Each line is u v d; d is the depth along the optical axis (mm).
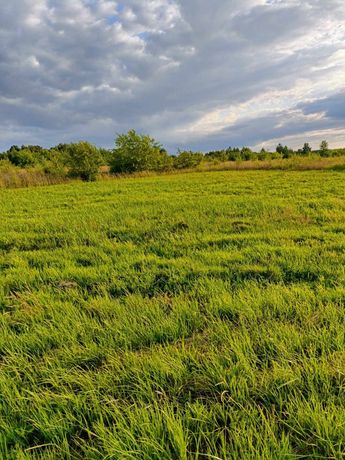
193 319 3299
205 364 2477
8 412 2172
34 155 53812
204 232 7363
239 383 2209
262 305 3500
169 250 6184
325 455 1734
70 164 29500
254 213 9266
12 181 25672
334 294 3678
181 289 4277
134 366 2535
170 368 2477
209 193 14672
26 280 4789
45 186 25062
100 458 1810
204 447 1873
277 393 2172
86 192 17812
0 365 2779
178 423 1932
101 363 2752
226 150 61656
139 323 3262
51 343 3080
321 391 2184
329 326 2959
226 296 3725
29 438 2053
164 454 1753
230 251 5797
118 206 11820
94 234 7500
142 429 1908
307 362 2420
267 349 2727
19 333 3350
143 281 4602
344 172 22453
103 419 2129
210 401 2154
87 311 3703
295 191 13602
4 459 1842
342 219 8078
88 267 5355
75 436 1991
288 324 3068
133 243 6969
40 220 9648
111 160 36750
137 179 28406
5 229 8633
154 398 2250
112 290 4430
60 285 4574
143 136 36062
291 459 1660
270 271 4676
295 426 1895
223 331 2959
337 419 1866
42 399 2250
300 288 3924
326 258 5094
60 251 6422
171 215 9461
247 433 1790
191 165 40969
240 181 19969
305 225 7652
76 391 2402
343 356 2436
